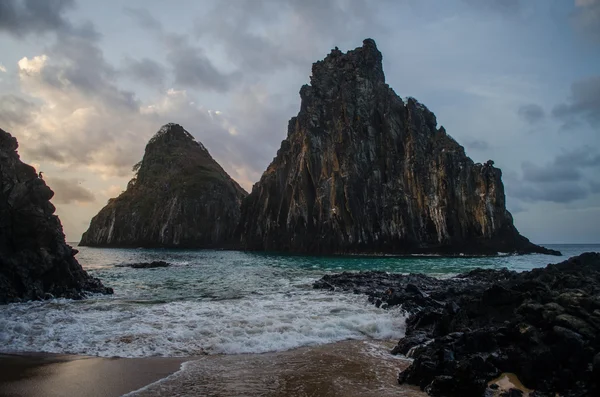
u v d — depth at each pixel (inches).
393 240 3730.3
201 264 2395.4
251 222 5103.3
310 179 4426.7
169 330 627.2
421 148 4052.7
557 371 409.4
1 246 971.9
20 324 643.5
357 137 4229.8
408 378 442.3
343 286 1123.3
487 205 3617.1
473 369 426.6
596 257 1010.7
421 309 776.9
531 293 575.5
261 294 1024.9
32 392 397.7
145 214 7755.9
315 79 4985.2
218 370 471.5
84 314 743.7
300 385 427.5
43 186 1133.7
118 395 394.3
